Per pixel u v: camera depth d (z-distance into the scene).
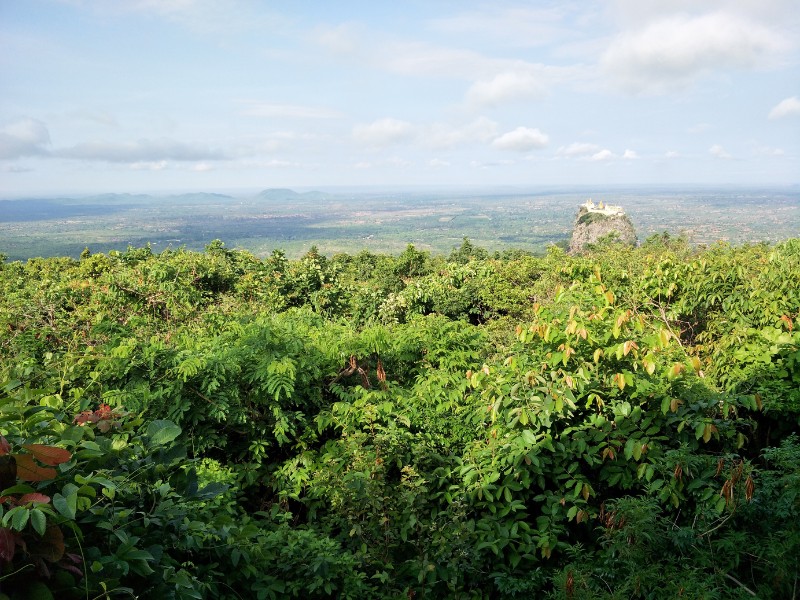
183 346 4.84
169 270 10.00
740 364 4.30
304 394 4.85
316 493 3.80
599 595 2.60
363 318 10.08
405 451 3.96
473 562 3.11
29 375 3.80
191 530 2.19
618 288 5.51
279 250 11.38
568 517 3.20
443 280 11.72
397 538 3.40
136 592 1.85
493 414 3.65
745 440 3.55
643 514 2.78
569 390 3.46
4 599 1.50
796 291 4.86
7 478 1.63
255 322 5.12
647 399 3.55
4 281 13.20
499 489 3.38
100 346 4.94
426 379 4.76
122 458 2.10
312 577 2.81
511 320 9.56
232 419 4.32
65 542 1.75
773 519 2.80
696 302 5.19
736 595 2.50
